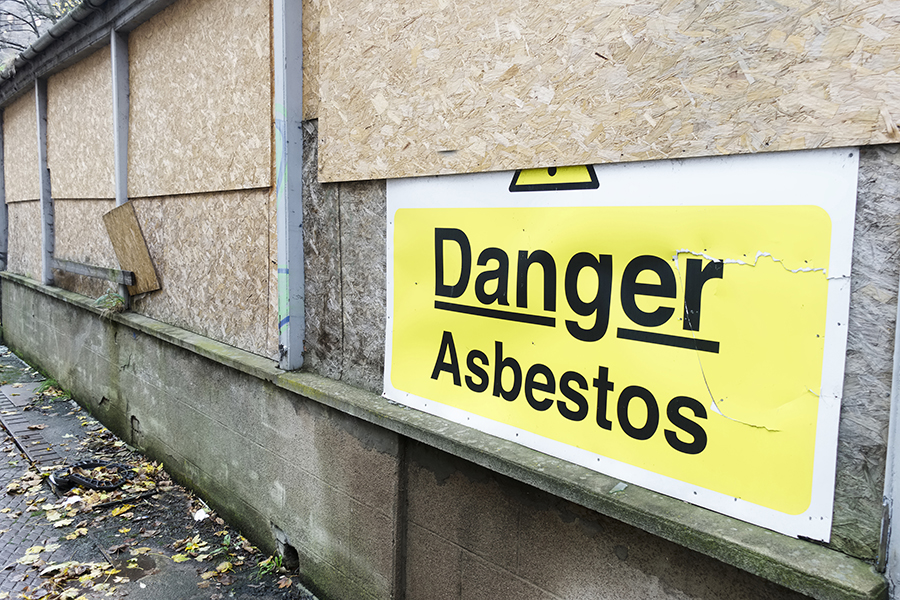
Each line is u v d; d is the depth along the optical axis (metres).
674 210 1.61
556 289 1.91
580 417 1.87
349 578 2.91
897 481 1.27
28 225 8.41
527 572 2.11
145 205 4.92
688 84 1.55
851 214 1.33
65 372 6.91
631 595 1.80
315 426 3.04
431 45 2.28
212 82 3.90
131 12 4.67
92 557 3.52
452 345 2.30
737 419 1.52
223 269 3.94
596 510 1.71
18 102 8.29
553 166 1.88
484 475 2.25
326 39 2.82
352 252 2.84
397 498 2.60
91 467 4.73
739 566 1.43
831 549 1.39
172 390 4.47
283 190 3.10
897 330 1.26
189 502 4.20
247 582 3.28
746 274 1.49
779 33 1.40
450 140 2.22
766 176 1.45
